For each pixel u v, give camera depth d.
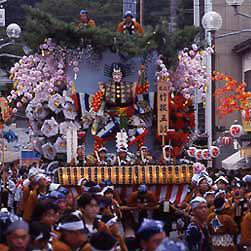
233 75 65.50
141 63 35.59
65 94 34.69
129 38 34.59
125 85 34.81
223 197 23.62
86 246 13.52
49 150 34.84
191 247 19.64
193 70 35.16
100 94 34.53
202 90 36.62
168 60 34.78
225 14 65.44
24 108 39.03
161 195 31.19
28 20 34.66
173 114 34.97
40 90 34.81
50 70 35.03
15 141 58.47
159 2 81.06
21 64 35.25
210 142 48.53
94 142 35.09
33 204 20.92
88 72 35.59
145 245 12.57
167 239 11.40
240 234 22.41
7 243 13.47
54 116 35.03
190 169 31.00
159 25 35.03
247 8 65.69
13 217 17.02
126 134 33.81
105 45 34.66
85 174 30.22
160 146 35.66
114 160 32.16
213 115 49.12
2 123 39.28
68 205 21.45
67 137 32.59
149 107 34.94
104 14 80.56
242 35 65.69
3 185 35.47
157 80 34.56
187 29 35.09
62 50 34.94
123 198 30.80
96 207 16.86
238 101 55.66
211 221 22.39
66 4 81.31
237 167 51.66
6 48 70.38
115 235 16.66
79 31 34.22
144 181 30.55
